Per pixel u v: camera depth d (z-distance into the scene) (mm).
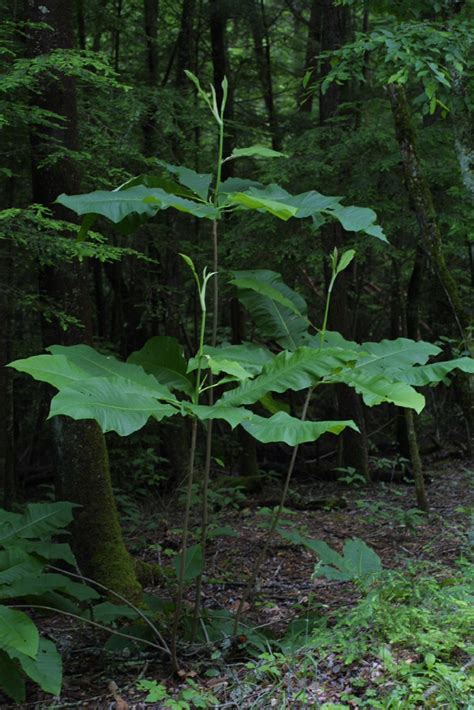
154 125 10227
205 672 4262
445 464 12617
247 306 4645
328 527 8414
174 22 14992
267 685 3918
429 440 14773
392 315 13883
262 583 6352
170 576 6691
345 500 9867
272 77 16984
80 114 7543
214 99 4289
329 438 15227
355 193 9820
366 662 3814
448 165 9719
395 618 4008
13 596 4148
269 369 3855
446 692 3328
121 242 11039
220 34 13336
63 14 6027
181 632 4770
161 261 12164
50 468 13359
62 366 3551
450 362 4113
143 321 12945
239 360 4184
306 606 5410
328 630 4234
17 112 5555
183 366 4270
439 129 10102
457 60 5957
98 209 3709
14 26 6207
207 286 12086
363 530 8195
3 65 5730
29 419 14555
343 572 4625
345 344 4469
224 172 13039
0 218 4930
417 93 10727
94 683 4371
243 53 16750
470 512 7426
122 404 3398
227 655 4426
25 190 9406
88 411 3258
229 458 14367
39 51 5969
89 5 11281
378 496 10398
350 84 12789
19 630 3615
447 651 3715
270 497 11086
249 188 4465
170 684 4184
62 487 5930
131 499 10305
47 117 6000
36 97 6027
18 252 6164
